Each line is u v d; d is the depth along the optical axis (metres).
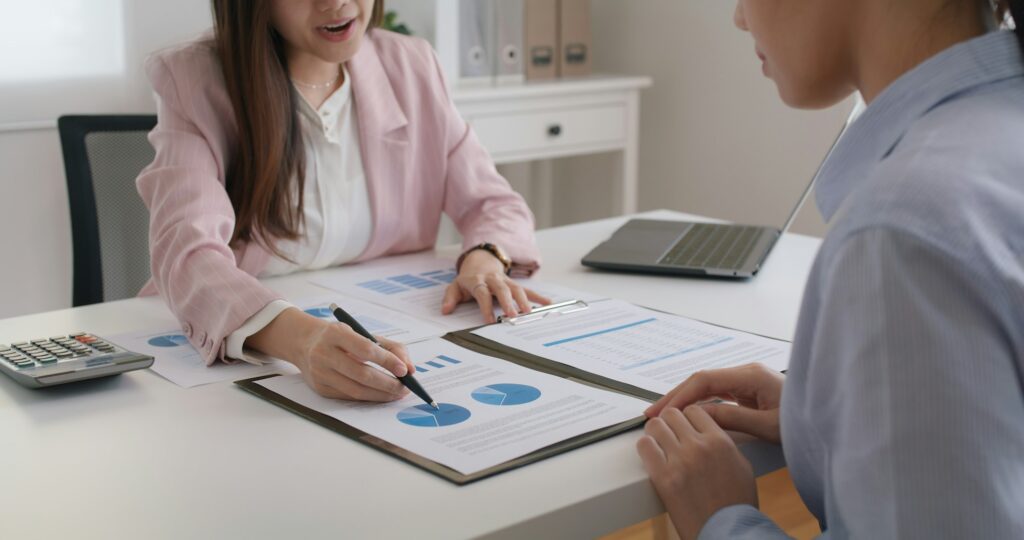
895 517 0.58
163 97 1.46
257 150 1.45
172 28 2.54
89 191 1.79
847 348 0.61
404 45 1.67
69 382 1.02
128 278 1.84
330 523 0.74
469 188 1.67
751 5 0.74
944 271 0.57
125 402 0.99
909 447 0.57
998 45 0.66
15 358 1.06
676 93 3.31
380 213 1.60
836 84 0.74
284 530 0.73
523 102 2.92
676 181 3.37
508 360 1.07
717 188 3.23
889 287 0.58
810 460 0.72
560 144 3.03
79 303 1.79
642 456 0.83
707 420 0.85
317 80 1.55
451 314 1.27
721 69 3.15
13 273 2.45
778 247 1.60
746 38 3.05
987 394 0.57
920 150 0.62
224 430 0.92
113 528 0.73
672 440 0.82
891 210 0.59
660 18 3.32
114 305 1.36
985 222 0.58
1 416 0.96
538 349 1.11
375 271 1.53
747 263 1.44
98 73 2.47
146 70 1.49
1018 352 0.58
